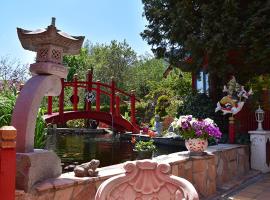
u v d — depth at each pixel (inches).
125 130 552.4
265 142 256.4
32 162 104.0
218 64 290.4
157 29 343.6
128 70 1013.8
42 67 118.3
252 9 269.7
